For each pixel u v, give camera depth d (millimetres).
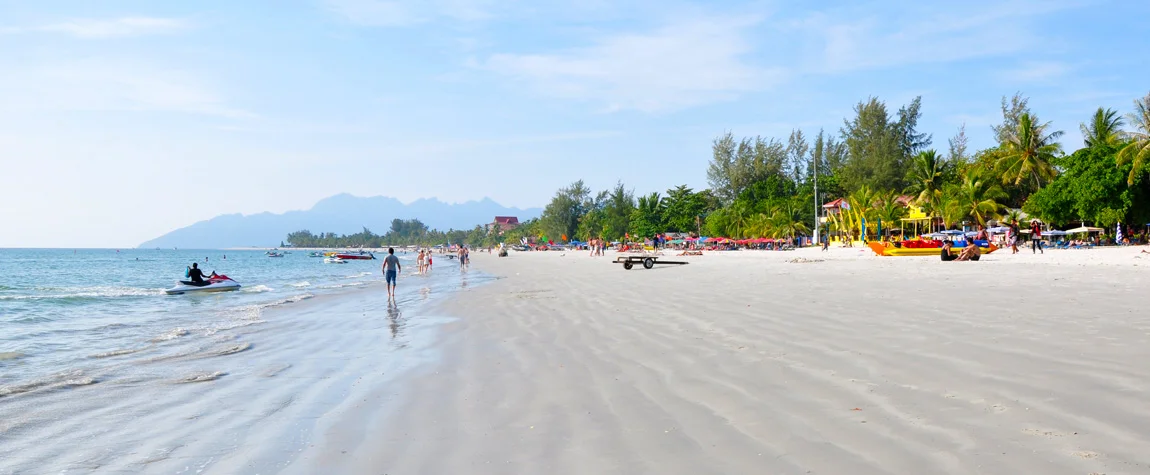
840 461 3951
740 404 5359
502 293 19875
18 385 7598
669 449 4379
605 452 4395
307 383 7352
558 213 148125
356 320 14281
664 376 6609
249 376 7918
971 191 59219
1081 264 24906
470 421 5383
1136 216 48281
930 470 3715
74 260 115562
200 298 24000
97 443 5234
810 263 33875
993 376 5676
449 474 4148
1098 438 4027
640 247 91812
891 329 8586
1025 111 75062
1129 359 6027
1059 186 50281
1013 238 47031
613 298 15719
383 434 5137
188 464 4625
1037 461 3736
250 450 4879
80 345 11445
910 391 5391
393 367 8133
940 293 13352
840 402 5219
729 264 35562
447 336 10844
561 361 7836
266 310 17609
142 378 7949
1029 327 8148
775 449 4238
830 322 9562
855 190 84375
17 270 65188
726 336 8852
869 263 31500
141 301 22875
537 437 4828
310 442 5012
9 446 5207
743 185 101250
